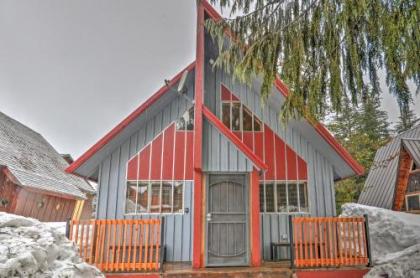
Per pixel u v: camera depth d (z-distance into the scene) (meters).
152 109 7.49
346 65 4.70
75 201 17.70
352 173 7.86
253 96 8.38
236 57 5.30
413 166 13.36
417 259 5.91
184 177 7.59
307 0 4.77
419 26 3.80
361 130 20.86
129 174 7.53
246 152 6.65
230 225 6.59
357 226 6.41
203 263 6.33
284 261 7.05
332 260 6.14
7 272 3.85
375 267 6.07
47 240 4.91
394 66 4.15
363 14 4.19
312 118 5.27
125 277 5.72
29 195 12.05
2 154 11.60
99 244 5.87
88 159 7.11
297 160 8.02
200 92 6.89
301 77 4.98
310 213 7.68
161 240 5.95
